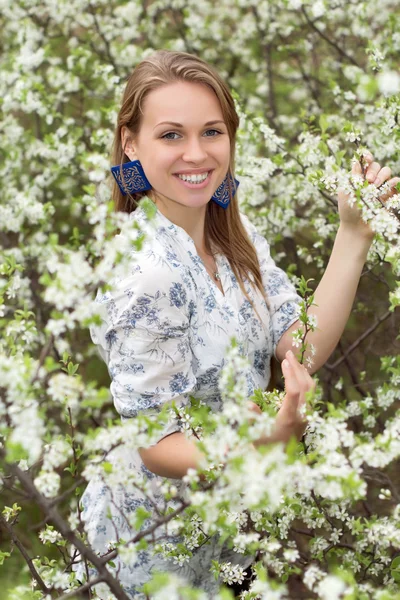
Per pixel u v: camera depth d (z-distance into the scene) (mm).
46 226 3441
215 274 1945
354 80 3391
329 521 2021
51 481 1356
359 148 1916
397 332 3395
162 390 1696
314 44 4066
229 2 4332
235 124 1952
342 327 1947
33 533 3006
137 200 1981
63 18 3998
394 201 1843
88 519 1920
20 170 3814
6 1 3932
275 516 1925
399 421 1409
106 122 4172
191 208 1887
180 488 1816
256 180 2793
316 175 2207
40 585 1769
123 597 1453
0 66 4156
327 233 2863
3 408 1306
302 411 1449
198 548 1876
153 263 1692
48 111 3475
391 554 2279
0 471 1515
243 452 1284
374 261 2461
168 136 1826
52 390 1314
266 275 2049
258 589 1340
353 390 3398
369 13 3564
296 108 4277
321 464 1350
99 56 4133
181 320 1702
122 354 1699
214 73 1854
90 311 1318
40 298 3559
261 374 2004
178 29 4246
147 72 1848
